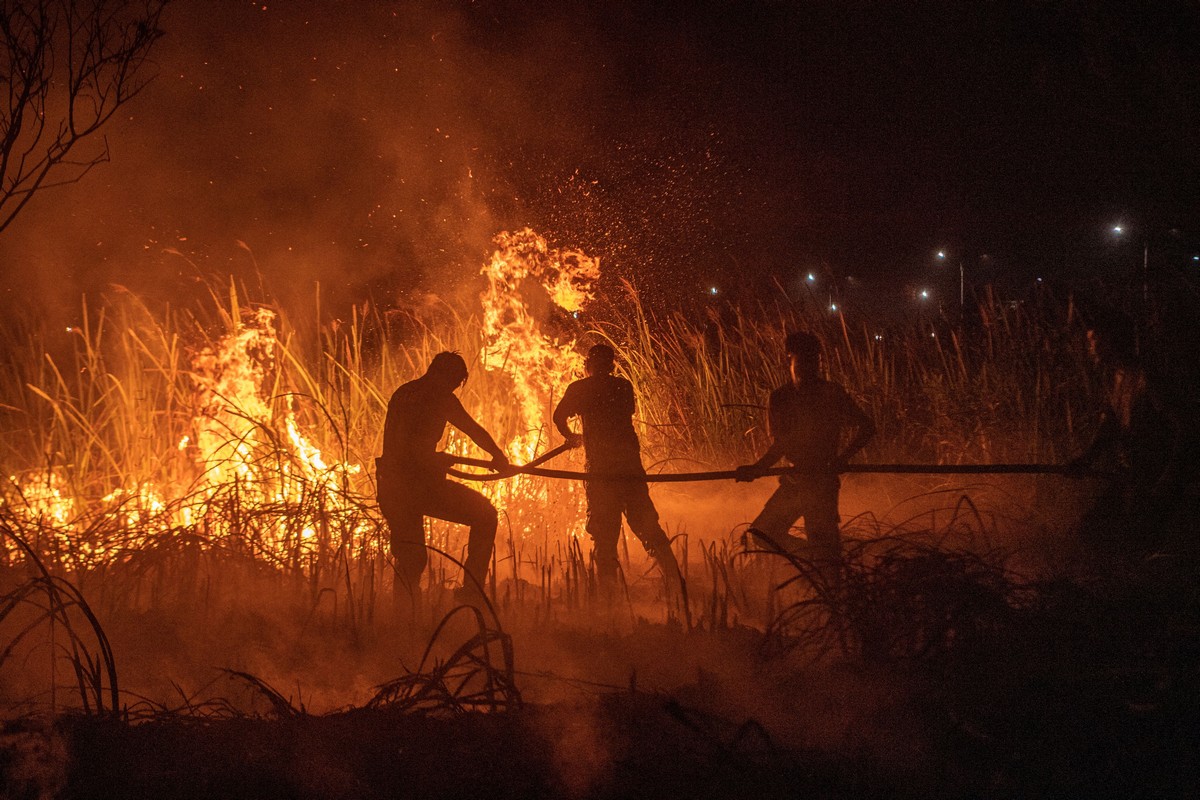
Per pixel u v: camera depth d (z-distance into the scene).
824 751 4.07
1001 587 5.05
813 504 6.76
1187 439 6.34
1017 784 3.75
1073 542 6.62
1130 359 6.70
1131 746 3.90
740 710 4.46
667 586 6.75
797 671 4.82
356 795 3.81
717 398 10.45
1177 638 4.66
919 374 10.48
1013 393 9.29
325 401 9.45
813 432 6.78
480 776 3.92
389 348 11.01
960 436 9.11
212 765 4.04
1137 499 6.46
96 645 5.82
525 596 7.04
